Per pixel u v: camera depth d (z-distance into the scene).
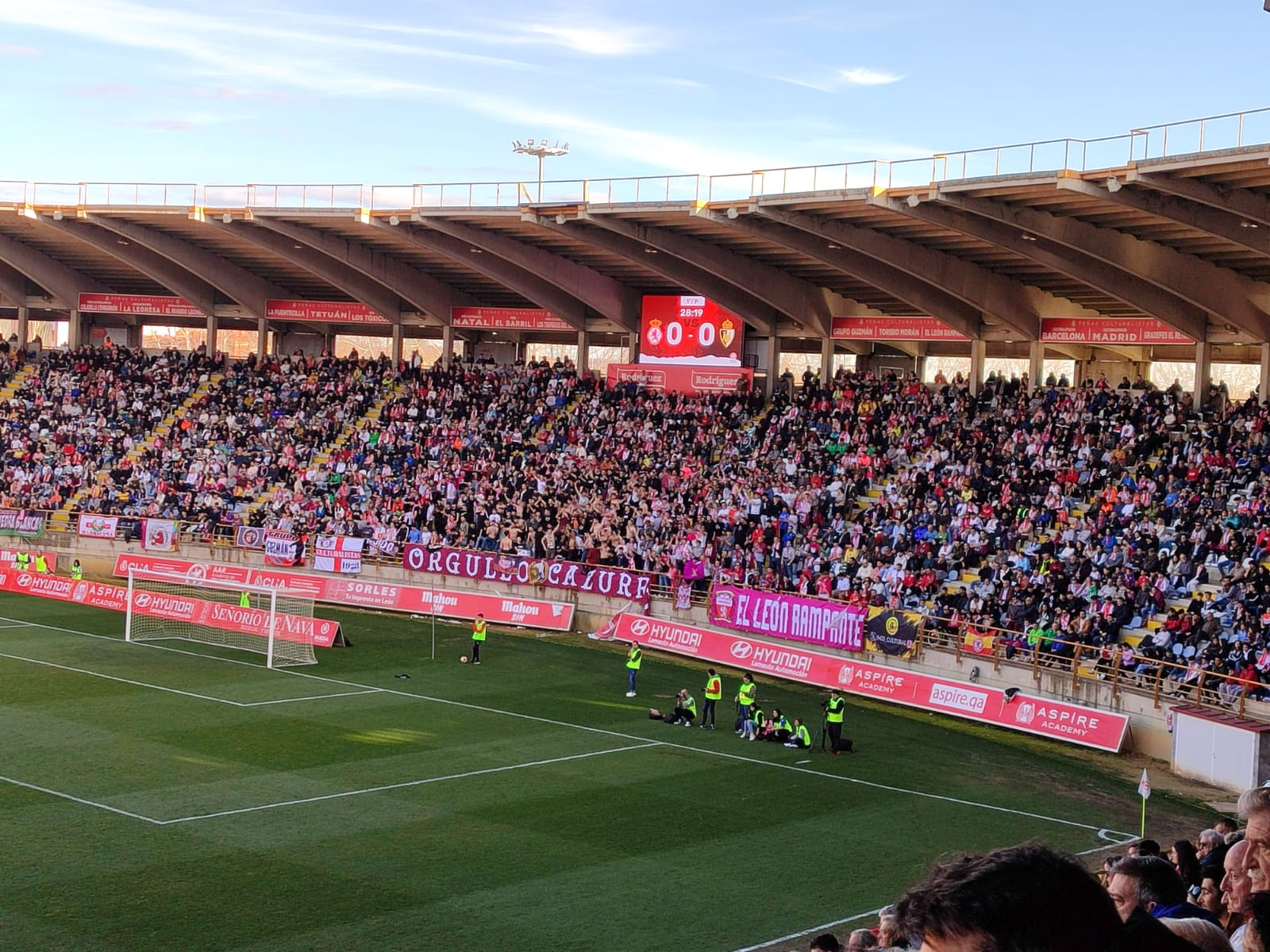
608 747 33.62
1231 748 32.28
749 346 62.31
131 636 46.28
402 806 27.47
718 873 24.20
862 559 47.44
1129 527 43.97
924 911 3.37
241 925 20.44
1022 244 43.56
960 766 33.59
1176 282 43.84
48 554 59.69
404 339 73.69
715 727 36.78
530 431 62.22
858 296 59.22
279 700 37.25
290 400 69.00
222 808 26.72
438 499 58.91
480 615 44.50
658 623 48.22
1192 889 11.96
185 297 71.00
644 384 62.53
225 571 56.69
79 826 25.11
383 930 20.52
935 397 56.31
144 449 66.31
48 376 72.56
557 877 23.48
